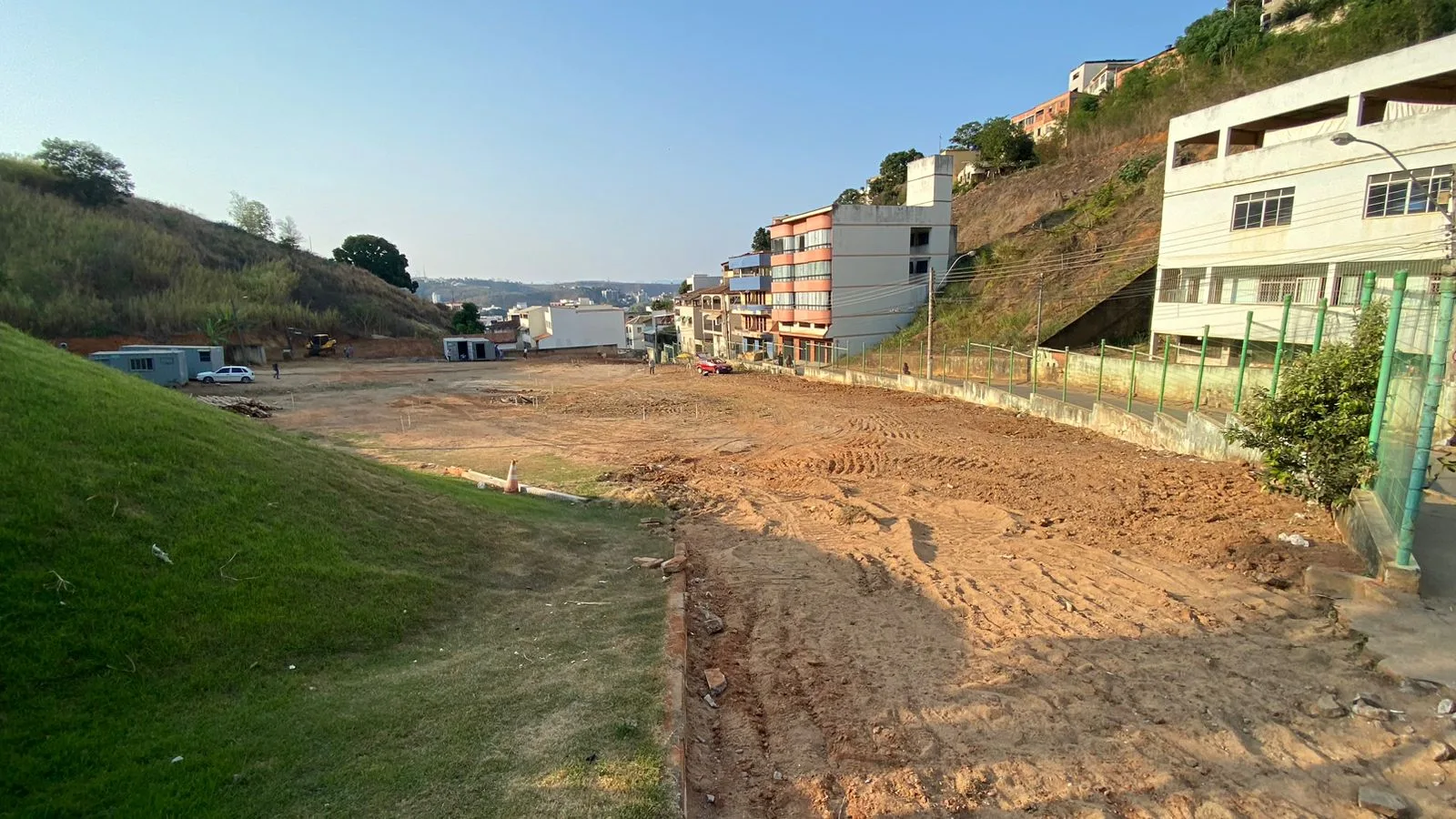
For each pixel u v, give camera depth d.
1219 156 24.83
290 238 84.50
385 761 4.46
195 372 44.72
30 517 5.41
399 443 24.27
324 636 5.99
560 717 5.23
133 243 62.09
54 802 3.54
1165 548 10.36
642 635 7.11
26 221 57.78
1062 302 36.53
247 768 4.15
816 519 13.59
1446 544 8.23
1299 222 21.61
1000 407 27.20
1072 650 7.15
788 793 4.89
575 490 16.44
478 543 9.43
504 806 4.09
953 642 7.62
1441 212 17.47
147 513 6.30
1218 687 6.09
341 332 68.94
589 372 54.47
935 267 50.31
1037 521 12.55
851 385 39.59
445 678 5.78
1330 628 6.96
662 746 4.88
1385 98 20.58
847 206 48.12
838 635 7.95
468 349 67.44
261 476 8.07
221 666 5.15
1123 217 41.19
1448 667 5.88
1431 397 6.90
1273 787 4.70
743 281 61.53
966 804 4.69
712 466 19.97
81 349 50.22
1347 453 8.87
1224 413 18.38
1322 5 42.34
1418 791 4.54
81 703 4.31
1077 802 4.66
